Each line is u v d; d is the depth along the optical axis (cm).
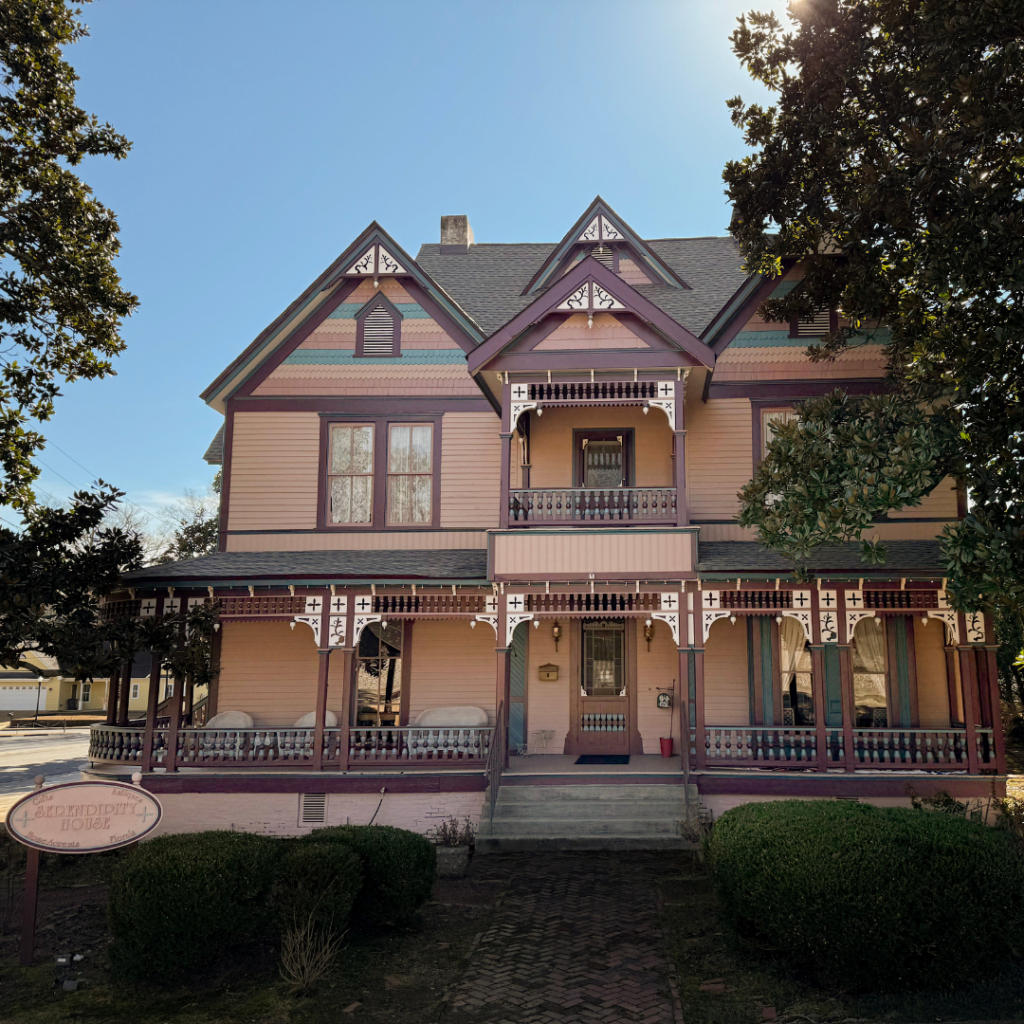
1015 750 2267
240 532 1644
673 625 1380
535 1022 661
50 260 1259
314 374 1697
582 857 1192
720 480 1597
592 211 1888
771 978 711
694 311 1739
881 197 1028
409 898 862
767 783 1333
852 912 659
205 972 759
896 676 1515
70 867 1184
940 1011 639
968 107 907
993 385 925
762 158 1262
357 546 1638
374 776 1367
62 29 1278
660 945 817
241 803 1377
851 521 924
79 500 1186
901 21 1066
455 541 1638
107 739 1449
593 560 1393
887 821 730
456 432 1675
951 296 968
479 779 1362
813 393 1589
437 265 2102
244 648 1606
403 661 1608
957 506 1512
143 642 1190
